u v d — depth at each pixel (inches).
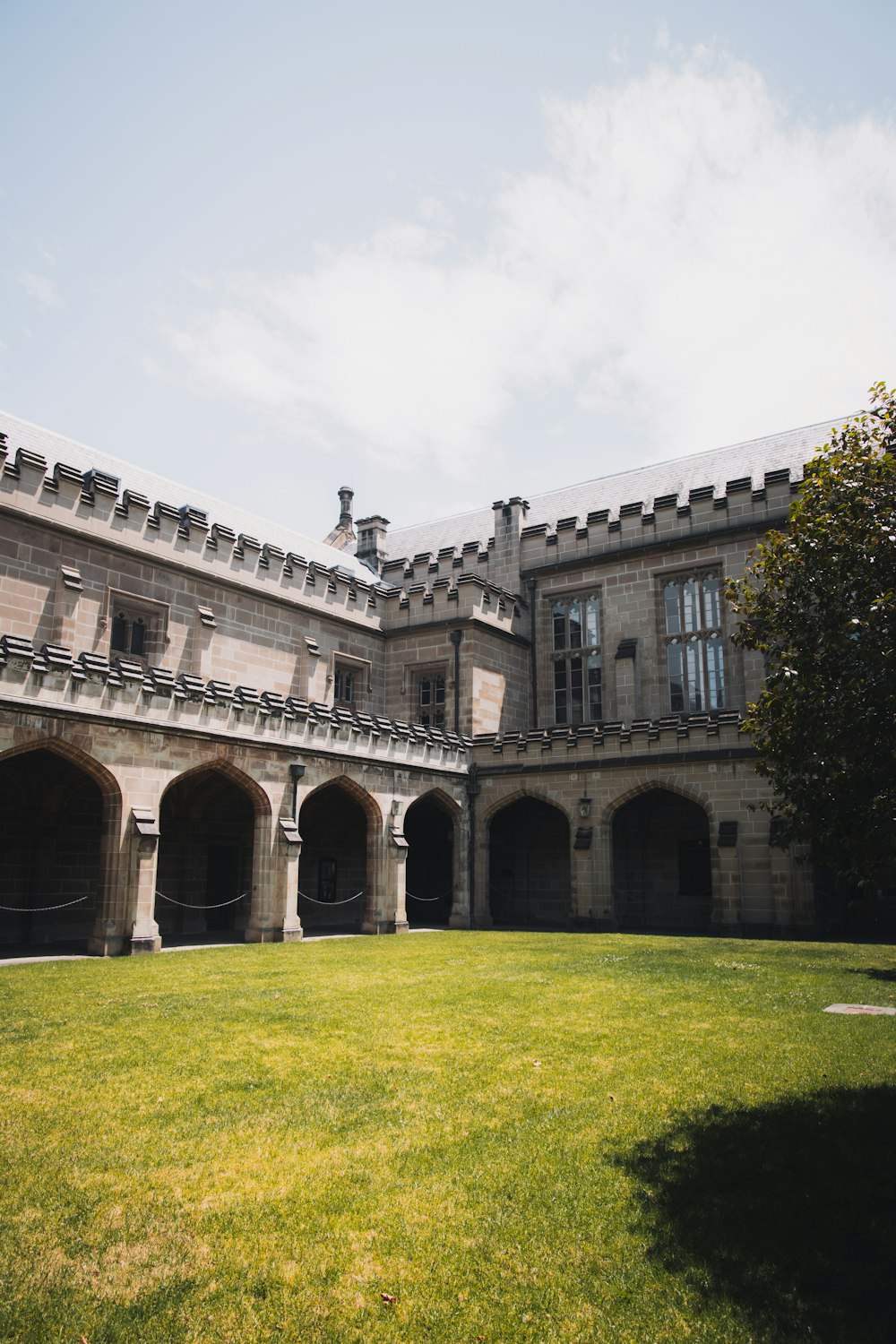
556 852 1282.0
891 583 296.0
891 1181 249.9
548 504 1648.6
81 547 983.0
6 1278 204.8
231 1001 509.7
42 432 1135.6
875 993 529.7
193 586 1107.3
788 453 1374.3
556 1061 373.7
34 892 880.9
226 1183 253.1
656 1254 213.6
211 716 860.6
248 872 1108.5
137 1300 196.1
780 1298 194.4
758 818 968.3
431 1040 411.2
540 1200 241.3
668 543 1296.8
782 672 321.4
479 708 1305.4
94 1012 473.1
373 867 1038.4
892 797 278.2
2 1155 272.5
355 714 1031.6
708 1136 283.0
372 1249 217.2
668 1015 464.4
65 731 746.2
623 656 1301.7
